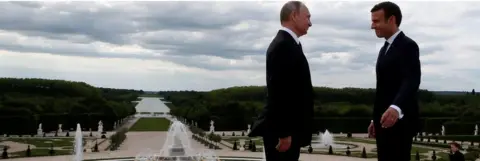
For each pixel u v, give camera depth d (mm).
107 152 49250
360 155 48062
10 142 62406
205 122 92125
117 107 97062
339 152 51844
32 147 55062
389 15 7887
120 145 58000
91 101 92812
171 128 40750
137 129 86625
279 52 7301
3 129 76812
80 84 111312
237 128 93312
